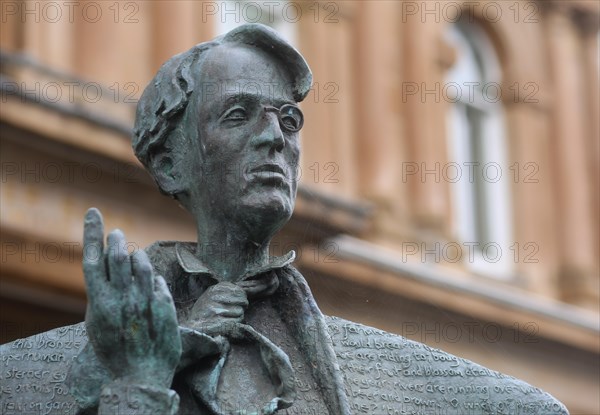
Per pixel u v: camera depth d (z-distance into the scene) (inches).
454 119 933.2
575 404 882.8
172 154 178.2
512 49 975.0
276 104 175.2
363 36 891.4
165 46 754.8
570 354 884.6
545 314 874.1
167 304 160.9
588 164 1006.4
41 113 633.6
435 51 926.4
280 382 166.7
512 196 949.8
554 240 970.7
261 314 175.6
